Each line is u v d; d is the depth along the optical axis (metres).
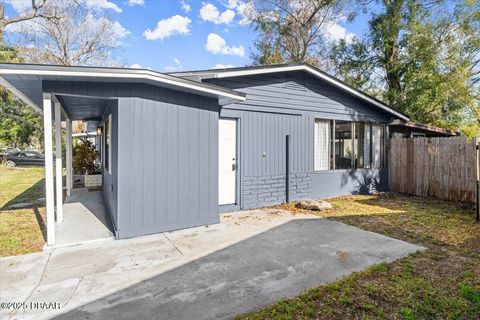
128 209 4.51
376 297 2.79
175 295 2.84
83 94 4.19
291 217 6.01
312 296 2.80
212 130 5.37
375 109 9.23
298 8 19.94
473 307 2.60
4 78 3.90
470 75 13.15
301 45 20.33
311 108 7.87
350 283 3.06
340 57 17.75
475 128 12.03
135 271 3.37
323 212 6.48
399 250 4.09
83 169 11.46
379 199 8.06
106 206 6.89
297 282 3.12
